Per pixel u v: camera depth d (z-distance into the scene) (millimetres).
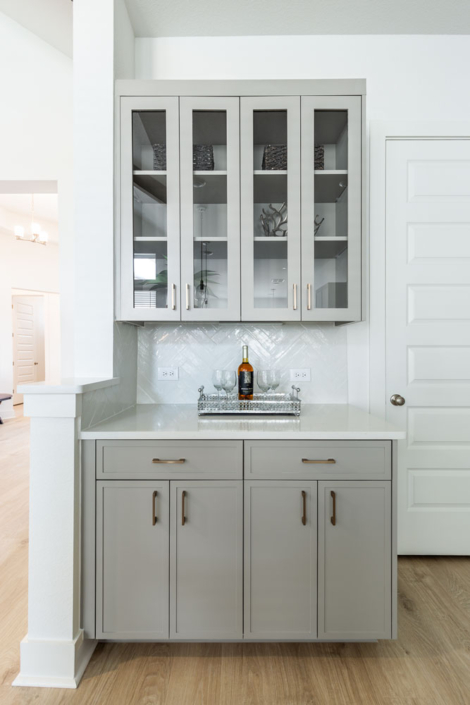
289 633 1518
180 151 1895
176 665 1512
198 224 1929
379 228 2258
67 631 1445
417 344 2283
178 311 1911
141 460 1512
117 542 1511
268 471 1513
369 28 2242
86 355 1894
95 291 1892
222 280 1916
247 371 2029
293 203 1903
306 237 1908
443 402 2289
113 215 1897
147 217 1915
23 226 6410
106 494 1513
